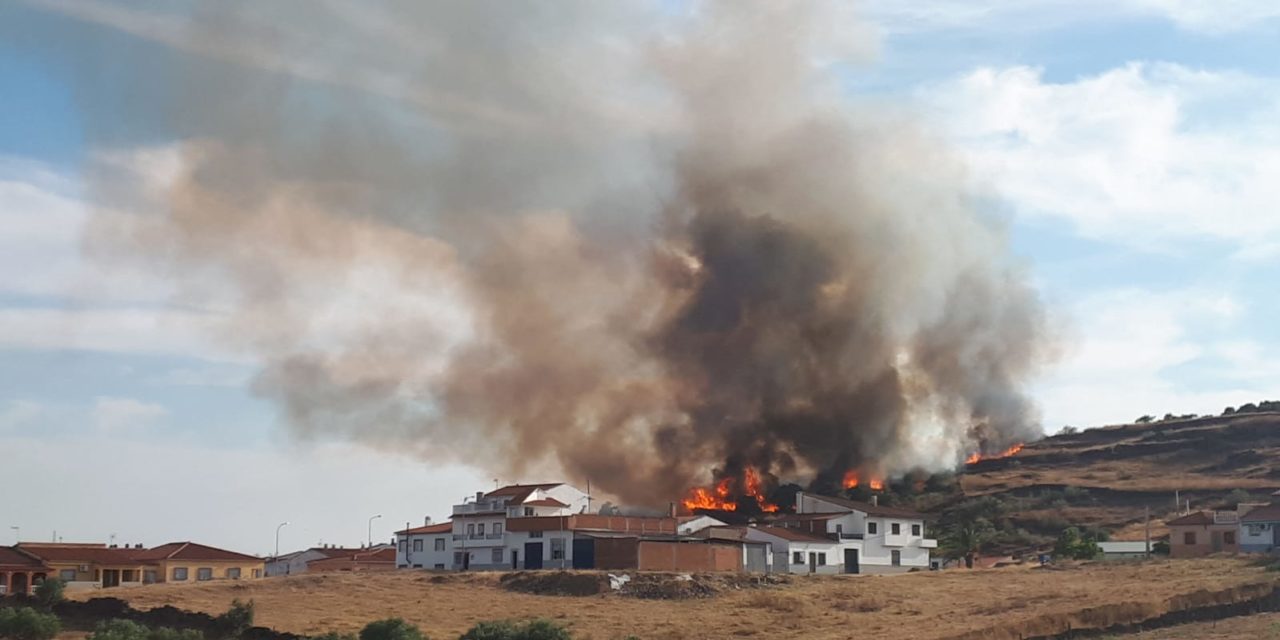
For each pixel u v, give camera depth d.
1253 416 195.75
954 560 129.38
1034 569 108.38
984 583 97.75
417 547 123.31
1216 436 187.00
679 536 116.12
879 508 128.25
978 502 164.62
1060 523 155.12
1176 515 146.50
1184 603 73.62
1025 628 67.31
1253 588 76.88
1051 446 196.25
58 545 121.31
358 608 85.06
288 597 90.94
